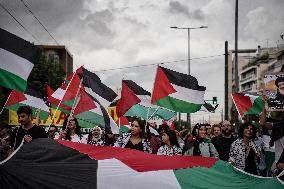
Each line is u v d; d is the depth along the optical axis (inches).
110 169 139.7
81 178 129.0
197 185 155.9
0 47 194.7
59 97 404.5
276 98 274.2
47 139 134.0
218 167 171.0
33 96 400.8
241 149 293.7
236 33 919.0
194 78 372.2
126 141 278.2
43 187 121.0
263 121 284.0
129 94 357.7
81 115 353.4
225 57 985.5
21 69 199.5
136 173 145.1
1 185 115.8
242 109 401.4
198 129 343.6
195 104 372.5
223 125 355.3
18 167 119.5
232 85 2812.5
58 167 126.0
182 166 161.3
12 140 227.9
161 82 366.0
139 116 483.5
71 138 341.4
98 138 360.2
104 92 351.6
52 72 1267.2
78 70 338.3
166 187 148.3
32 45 203.0
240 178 169.3
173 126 663.1
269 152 326.6
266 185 168.6
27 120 219.8
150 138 388.2
